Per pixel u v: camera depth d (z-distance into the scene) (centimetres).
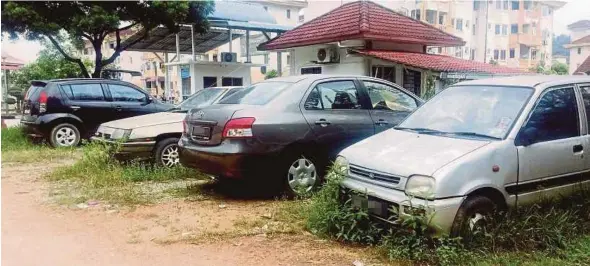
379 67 1439
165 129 775
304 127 603
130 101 1159
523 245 427
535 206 456
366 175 454
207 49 2517
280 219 523
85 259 414
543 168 461
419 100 731
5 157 945
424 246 407
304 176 617
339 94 654
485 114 492
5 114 2178
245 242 455
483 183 419
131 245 449
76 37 1850
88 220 529
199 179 735
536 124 470
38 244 452
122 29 1852
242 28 1925
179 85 2108
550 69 4347
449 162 416
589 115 513
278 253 427
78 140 1097
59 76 2989
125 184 697
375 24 1527
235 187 678
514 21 4881
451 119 511
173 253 428
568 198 483
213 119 596
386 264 402
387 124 668
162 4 1666
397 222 416
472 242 414
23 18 1536
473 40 4581
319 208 494
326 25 1619
